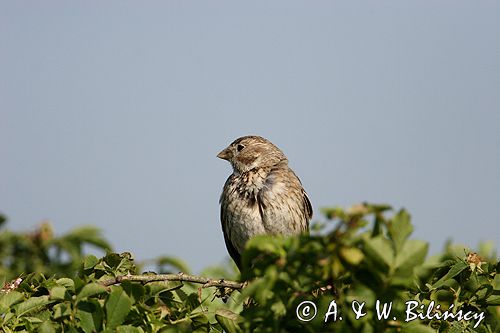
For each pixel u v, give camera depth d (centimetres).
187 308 1028
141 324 975
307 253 763
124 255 1104
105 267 1089
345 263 750
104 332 902
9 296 977
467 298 1099
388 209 735
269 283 757
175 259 1170
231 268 1512
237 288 1072
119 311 913
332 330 804
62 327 936
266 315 812
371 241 739
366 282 768
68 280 1050
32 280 1069
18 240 1538
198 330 1013
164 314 994
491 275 1117
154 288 1025
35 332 959
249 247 779
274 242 781
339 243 745
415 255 743
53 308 974
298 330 825
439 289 1088
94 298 941
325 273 763
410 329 802
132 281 1023
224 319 938
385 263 738
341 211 740
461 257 1155
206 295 1156
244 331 865
